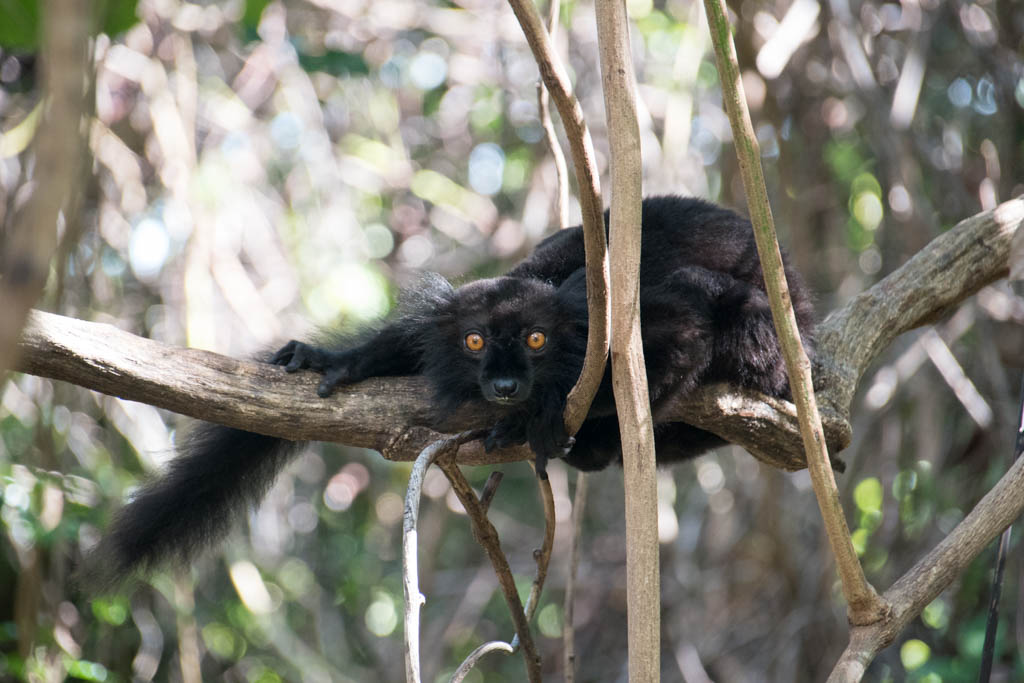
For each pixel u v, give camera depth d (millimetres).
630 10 13227
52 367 5637
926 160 11953
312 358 6438
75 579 6926
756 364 7043
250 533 13102
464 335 6934
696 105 13461
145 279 12297
